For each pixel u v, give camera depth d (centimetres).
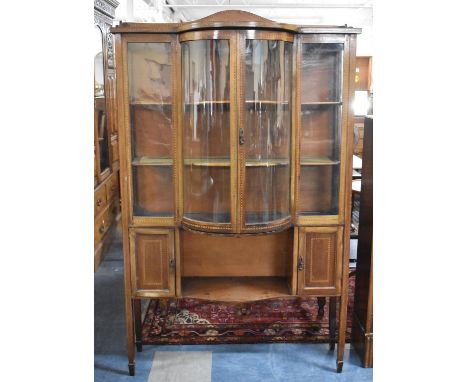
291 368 254
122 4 516
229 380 244
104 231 407
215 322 300
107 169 430
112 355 267
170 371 251
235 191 222
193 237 266
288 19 981
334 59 228
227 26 209
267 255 268
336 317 293
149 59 225
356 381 243
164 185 236
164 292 244
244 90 214
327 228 238
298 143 229
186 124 226
